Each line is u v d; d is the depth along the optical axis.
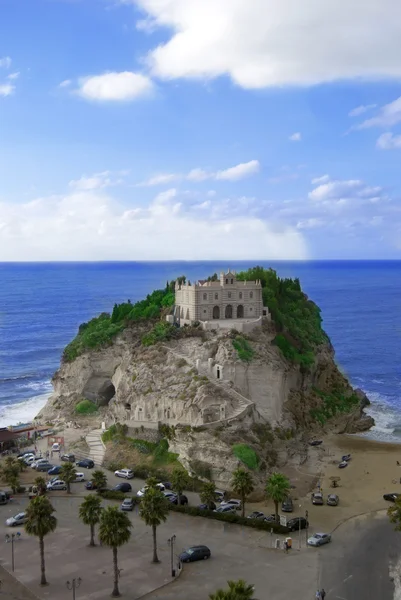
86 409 165.25
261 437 129.00
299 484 118.81
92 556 87.06
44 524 77.44
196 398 128.38
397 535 94.94
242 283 162.00
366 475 124.50
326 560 86.00
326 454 139.25
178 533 94.94
